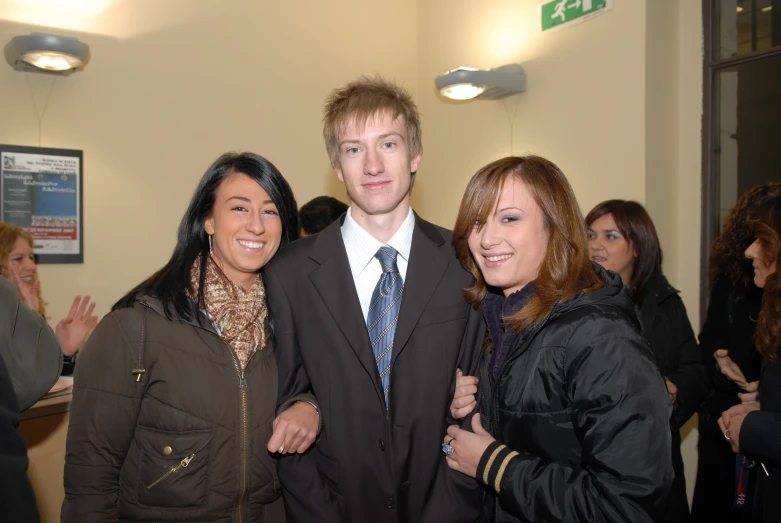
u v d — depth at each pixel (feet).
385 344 4.14
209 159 11.35
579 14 9.96
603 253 6.54
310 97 12.60
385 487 3.91
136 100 10.57
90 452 3.70
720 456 6.10
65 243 9.88
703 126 9.05
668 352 6.13
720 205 8.97
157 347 3.88
